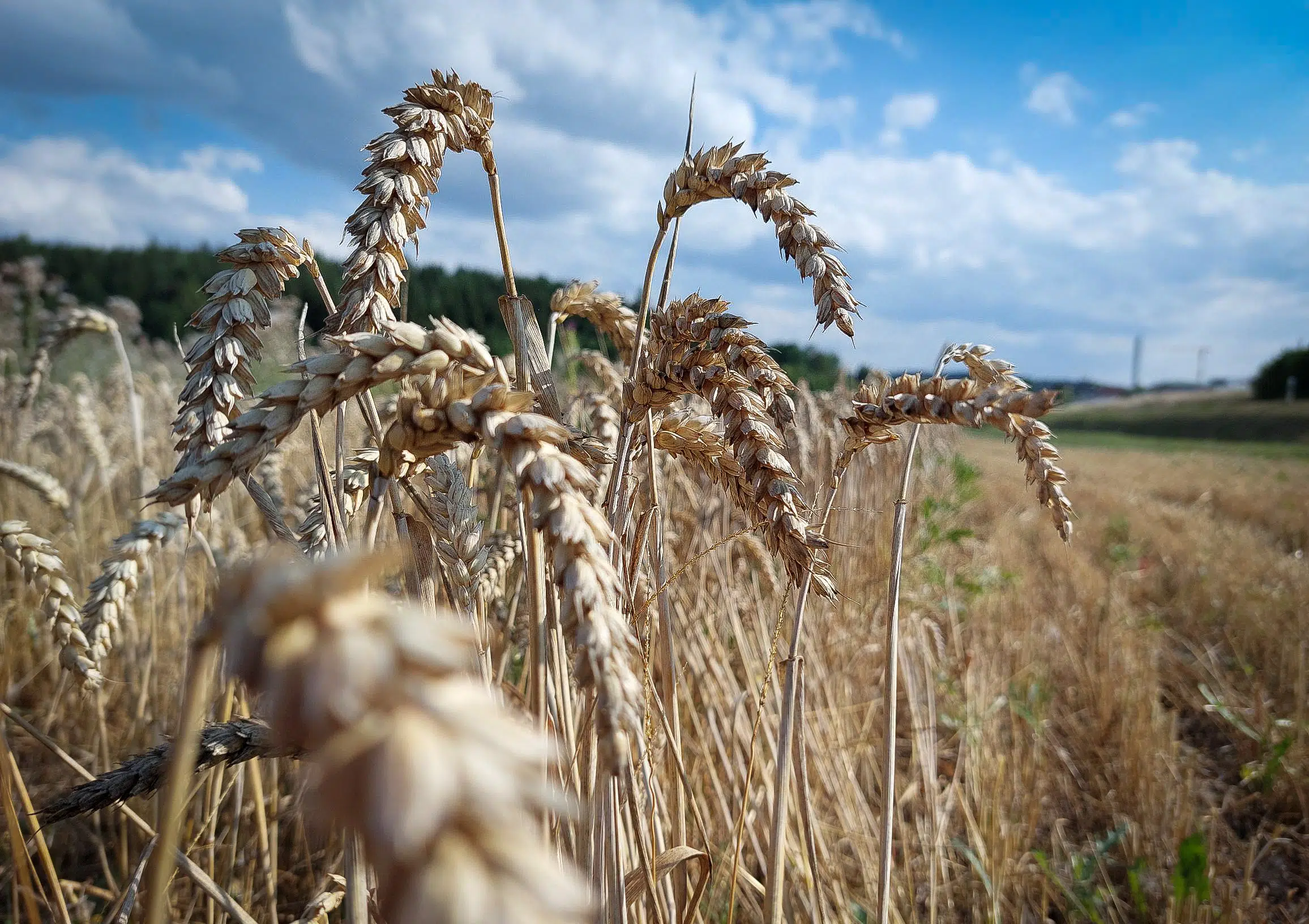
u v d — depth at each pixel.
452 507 1.45
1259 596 7.29
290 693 0.33
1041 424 1.45
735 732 2.69
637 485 1.82
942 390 1.50
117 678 3.69
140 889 2.36
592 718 1.44
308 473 4.54
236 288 1.49
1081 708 5.36
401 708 0.33
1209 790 4.73
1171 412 52.00
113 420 6.36
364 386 1.05
